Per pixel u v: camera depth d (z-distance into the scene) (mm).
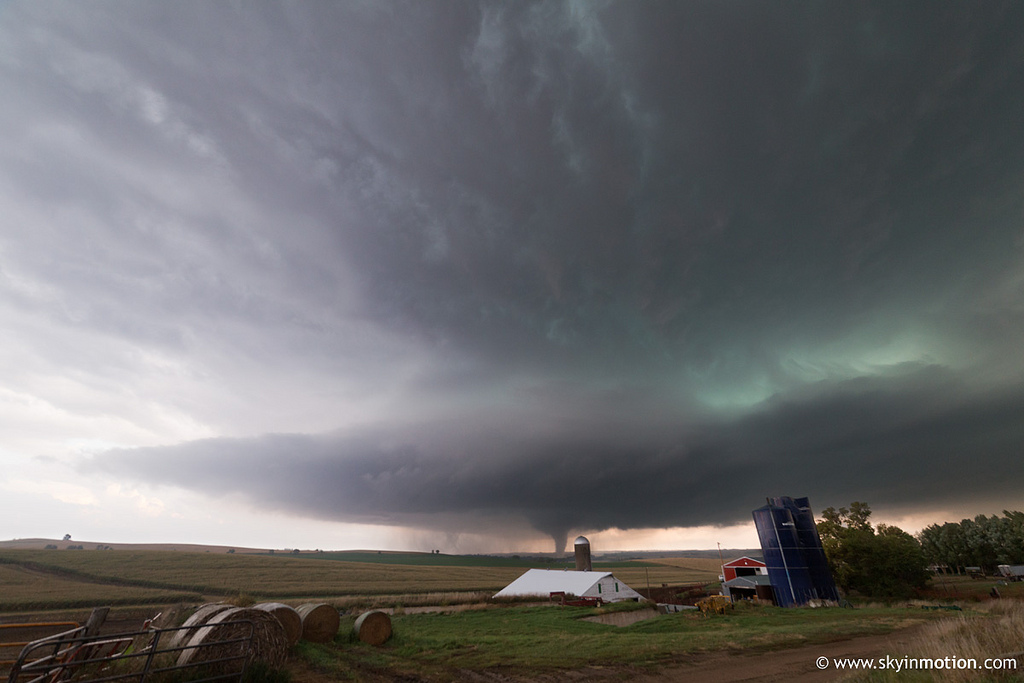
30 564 83125
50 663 10031
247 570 92375
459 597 51594
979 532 81562
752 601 46312
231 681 10719
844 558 49562
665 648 17766
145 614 45344
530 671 14422
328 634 20781
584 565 67938
